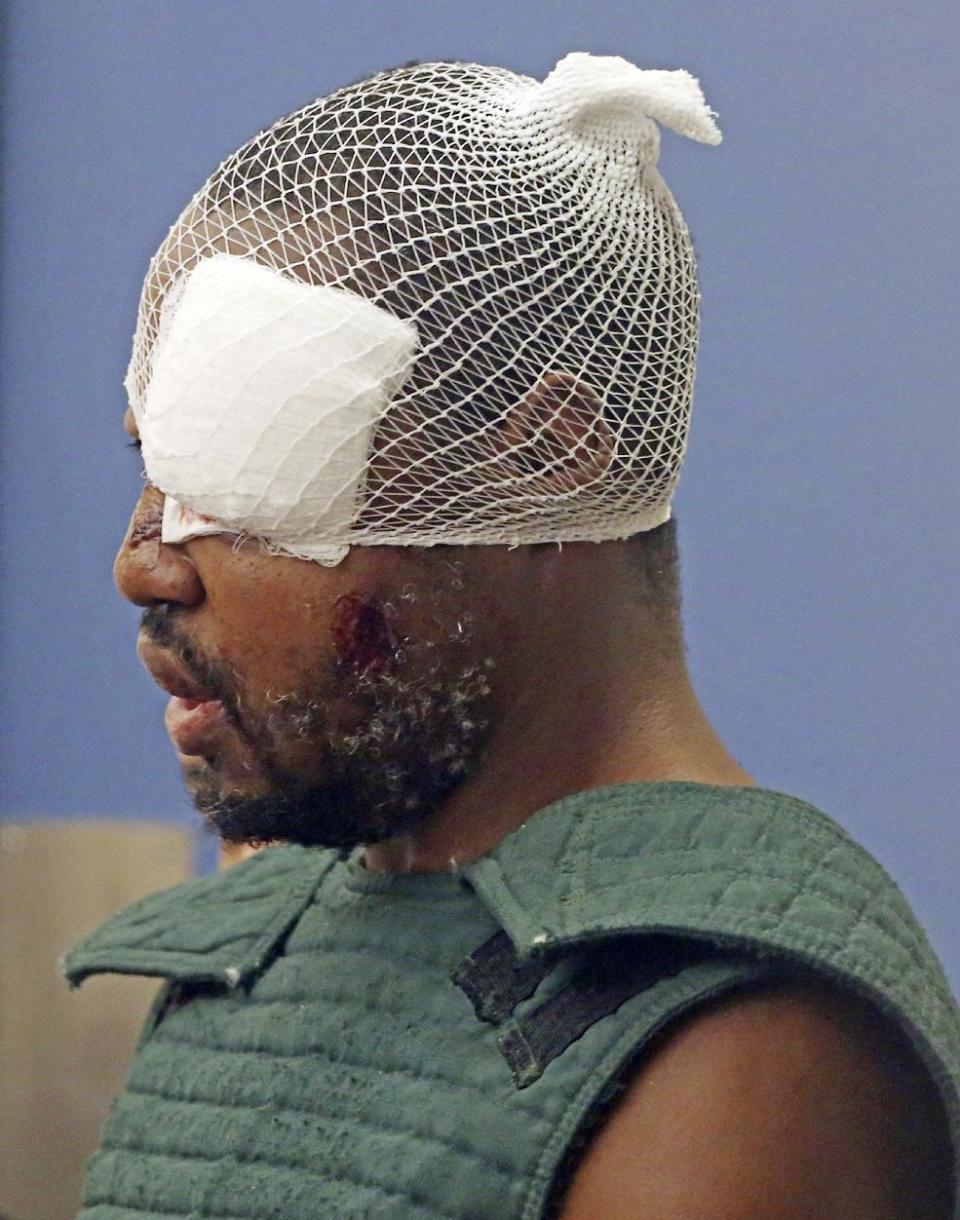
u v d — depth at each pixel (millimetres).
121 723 2600
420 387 885
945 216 1784
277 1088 944
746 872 867
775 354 1906
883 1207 827
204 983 1055
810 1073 819
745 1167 799
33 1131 2566
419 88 947
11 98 2643
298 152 915
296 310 881
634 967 859
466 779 951
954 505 1788
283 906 1056
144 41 2473
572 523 918
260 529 895
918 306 1807
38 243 2635
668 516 987
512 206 892
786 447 1903
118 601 2598
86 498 2625
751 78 1905
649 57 1973
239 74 2361
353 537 899
